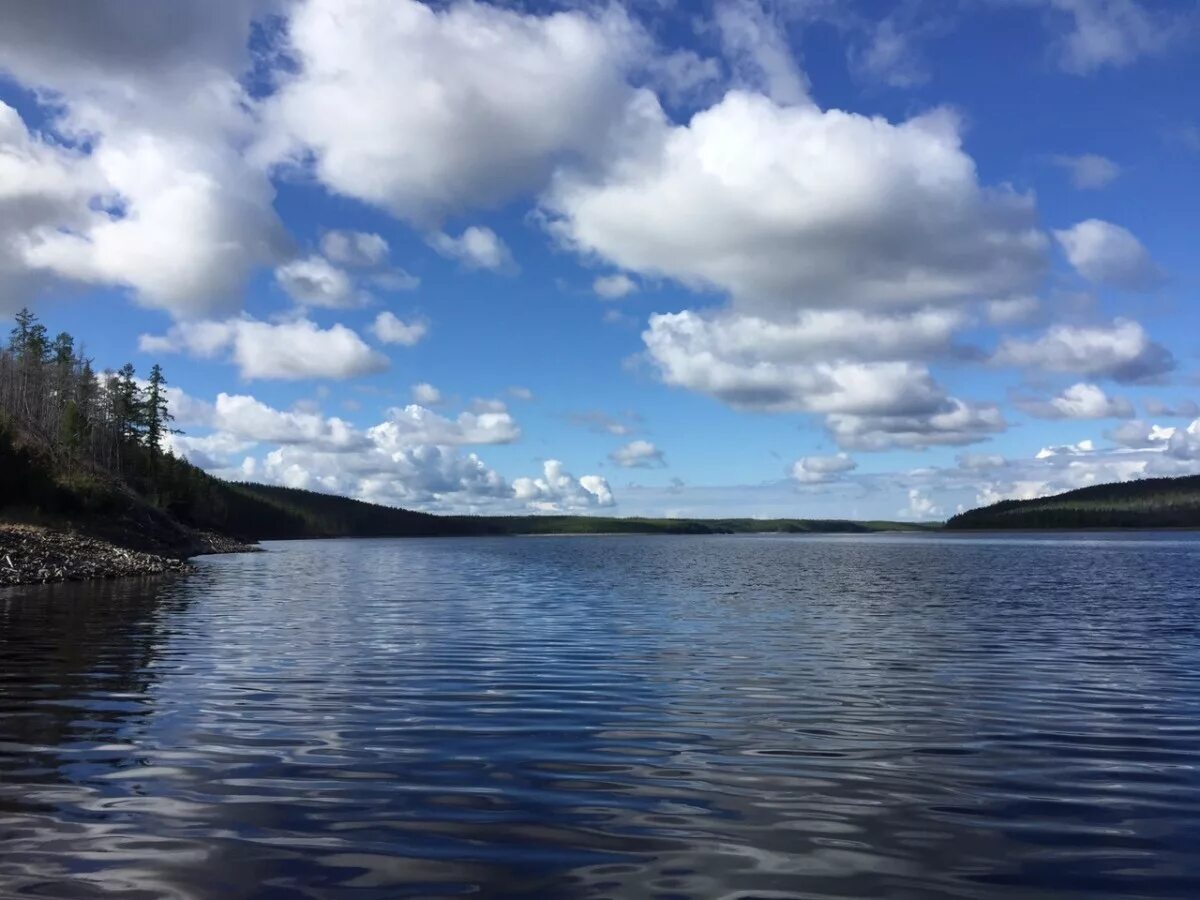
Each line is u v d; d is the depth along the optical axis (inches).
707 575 2667.3
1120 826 385.7
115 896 302.5
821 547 6879.9
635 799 418.6
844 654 922.7
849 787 441.1
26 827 371.9
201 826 374.6
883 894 311.6
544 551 5954.7
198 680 743.7
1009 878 327.6
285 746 516.4
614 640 1039.6
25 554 2084.2
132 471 5280.5
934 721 597.0
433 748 514.9
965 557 4153.5
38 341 5615.2
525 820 386.9
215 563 3233.3
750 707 642.8
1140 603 1587.1
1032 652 944.3
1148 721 599.8
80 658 858.8
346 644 986.7
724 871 331.0
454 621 1256.8
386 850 348.8
